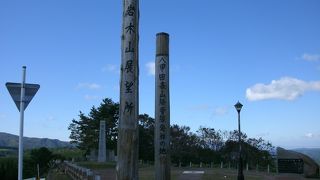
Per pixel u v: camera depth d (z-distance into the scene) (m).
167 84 16.02
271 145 74.88
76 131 79.81
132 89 9.09
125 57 9.18
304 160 45.47
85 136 77.56
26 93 12.96
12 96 12.86
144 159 78.00
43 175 51.28
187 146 75.38
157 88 16.06
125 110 9.04
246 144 69.56
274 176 41.56
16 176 37.75
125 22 9.27
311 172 43.75
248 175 42.50
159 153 15.88
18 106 12.93
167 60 16.06
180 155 74.50
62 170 48.66
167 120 15.90
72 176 32.47
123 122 9.02
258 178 38.59
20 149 12.93
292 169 47.31
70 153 95.88
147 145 77.12
